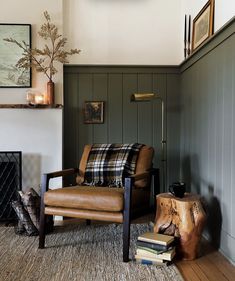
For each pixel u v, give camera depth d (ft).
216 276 7.25
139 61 13.01
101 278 7.06
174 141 13.12
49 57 12.15
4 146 11.85
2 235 10.06
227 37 8.28
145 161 10.55
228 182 8.28
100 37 12.96
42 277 7.09
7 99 12.11
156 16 13.01
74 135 13.00
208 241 9.60
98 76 13.00
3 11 12.00
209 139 9.70
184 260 8.17
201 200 8.68
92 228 10.82
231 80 8.07
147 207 10.03
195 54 10.95
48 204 8.80
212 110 9.43
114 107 13.03
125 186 8.23
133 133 13.07
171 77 13.08
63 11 12.84
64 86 12.94
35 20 12.10
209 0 10.10
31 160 11.93
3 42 12.00
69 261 7.98
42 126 11.96
